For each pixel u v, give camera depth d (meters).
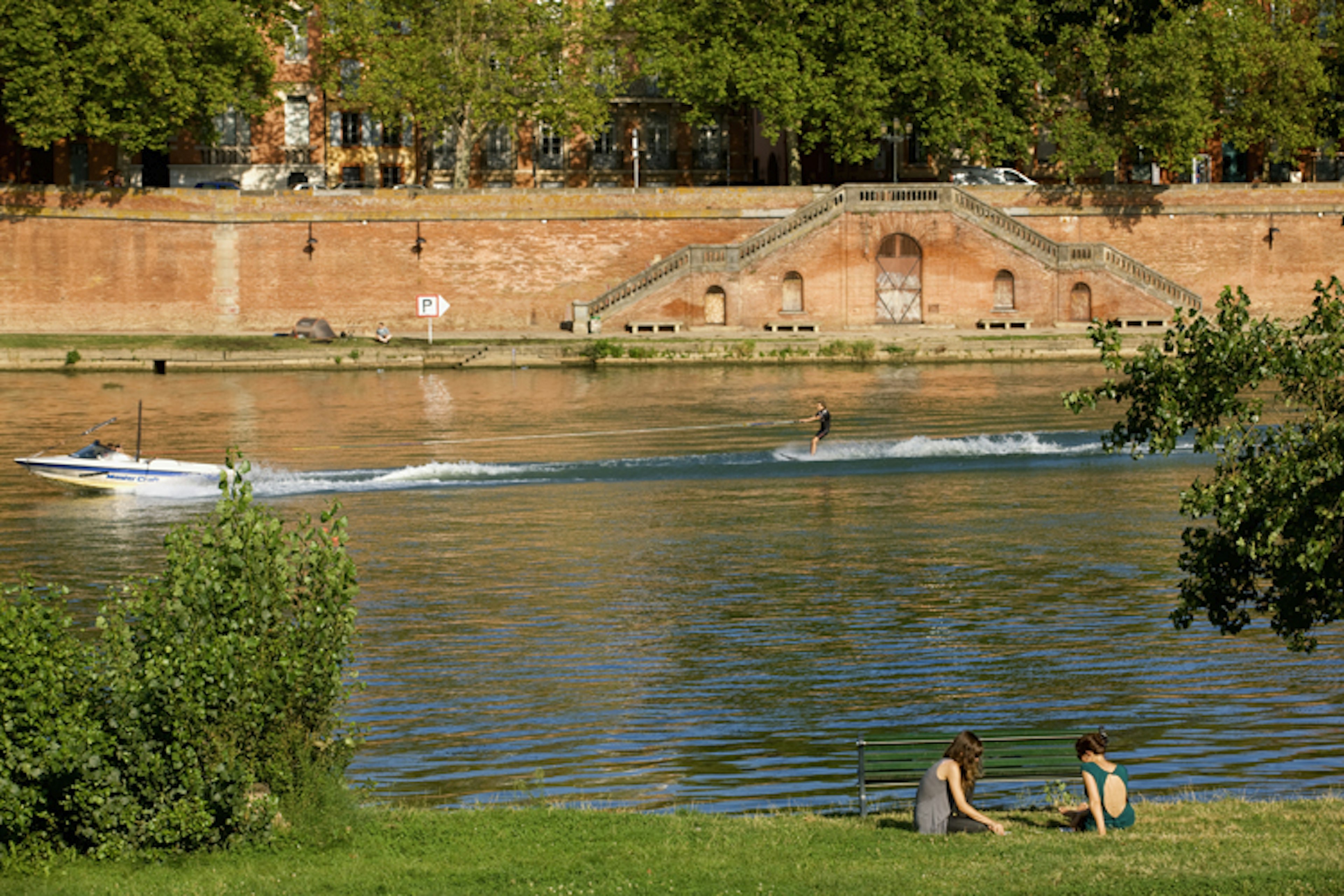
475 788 32.19
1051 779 28.27
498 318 124.12
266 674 25.16
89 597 49.03
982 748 26.77
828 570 52.75
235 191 120.38
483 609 47.56
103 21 109.31
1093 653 42.31
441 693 39.00
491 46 123.25
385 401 94.44
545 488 68.06
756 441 78.88
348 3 121.38
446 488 68.25
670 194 124.56
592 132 125.06
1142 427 30.69
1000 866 22.92
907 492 67.12
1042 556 54.50
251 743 25.33
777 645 43.47
